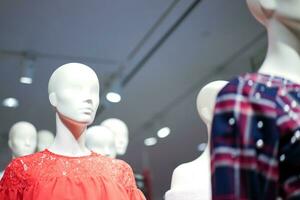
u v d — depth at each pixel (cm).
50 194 244
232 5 536
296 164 114
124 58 654
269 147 116
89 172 260
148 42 617
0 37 592
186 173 286
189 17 561
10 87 722
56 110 280
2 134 905
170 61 668
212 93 286
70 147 271
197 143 962
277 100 120
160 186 1061
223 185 115
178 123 891
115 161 276
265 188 114
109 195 254
